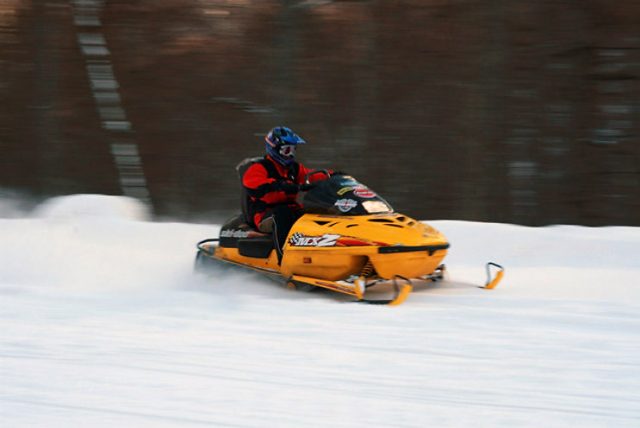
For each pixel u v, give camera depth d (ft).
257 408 18.54
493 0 103.09
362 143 103.14
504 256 38.70
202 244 40.01
